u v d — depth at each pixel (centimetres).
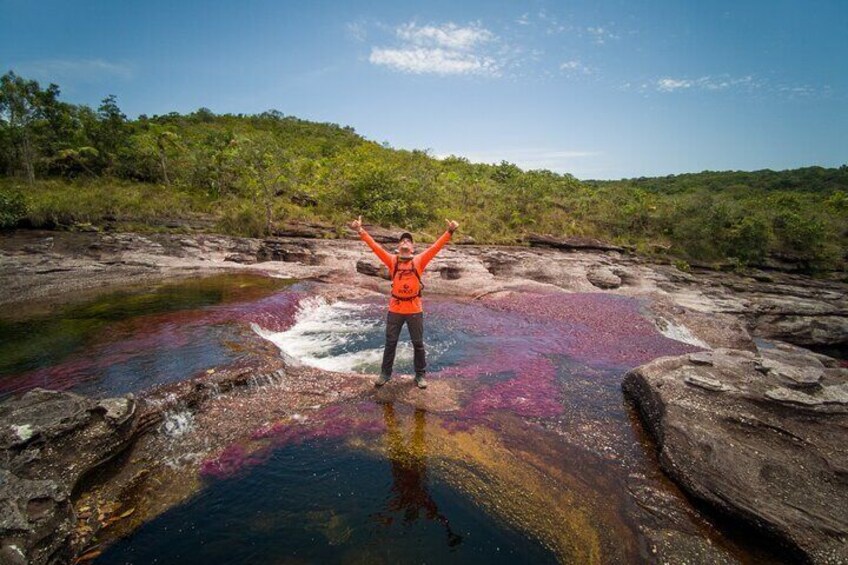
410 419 501
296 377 593
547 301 1171
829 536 324
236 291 1091
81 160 2784
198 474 395
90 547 311
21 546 267
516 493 385
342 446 446
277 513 353
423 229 2664
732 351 629
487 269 1781
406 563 309
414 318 562
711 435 426
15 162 2716
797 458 406
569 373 672
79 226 1889
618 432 496
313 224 2294
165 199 2414
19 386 510
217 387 527
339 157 3806
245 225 2144
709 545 333
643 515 364
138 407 440
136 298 998
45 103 2766
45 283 1139
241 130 5019
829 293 2189
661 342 851
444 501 373
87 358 602
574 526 349
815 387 501
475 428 488
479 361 714
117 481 376
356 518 350
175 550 313
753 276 2662
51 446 359
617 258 2548
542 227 3030
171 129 4122
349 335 863
